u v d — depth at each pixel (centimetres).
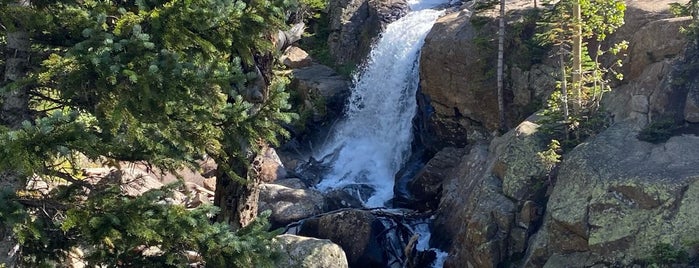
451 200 1456
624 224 1019
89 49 656
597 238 1030
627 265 985
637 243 993
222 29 709
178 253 738
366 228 1378
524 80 1667
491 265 1188
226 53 748
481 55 1753
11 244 692
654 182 1024
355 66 2423
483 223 1218
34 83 720
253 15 708
